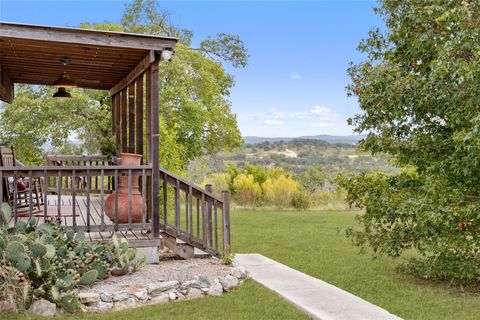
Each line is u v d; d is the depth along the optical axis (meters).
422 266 7.13
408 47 7.35
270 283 6.46
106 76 10.15
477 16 6.21
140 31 22.86
